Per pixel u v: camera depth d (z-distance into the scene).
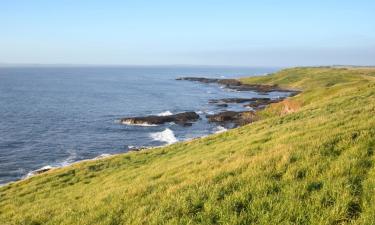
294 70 198.88
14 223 12.76
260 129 27.61
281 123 27.92
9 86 199.62
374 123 13.36
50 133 68.50
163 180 12.66
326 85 143.12
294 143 12.74
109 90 177.38
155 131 71.00
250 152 14.24
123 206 10.34
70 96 145.12
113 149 56.59
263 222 7.53
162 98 137.38
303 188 8.54
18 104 114.62
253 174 9.91
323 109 29.19
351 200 7.65
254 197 8.48
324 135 13.09
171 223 8.23
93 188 18.66
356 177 8.64
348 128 13.58
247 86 177.88
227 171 10.91
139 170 21.80
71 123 80.31
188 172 13.39
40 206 16.00
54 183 23.56
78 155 52.75
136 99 134.25
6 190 24.66
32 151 54.47
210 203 8.69
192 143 29.62
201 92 161.88
